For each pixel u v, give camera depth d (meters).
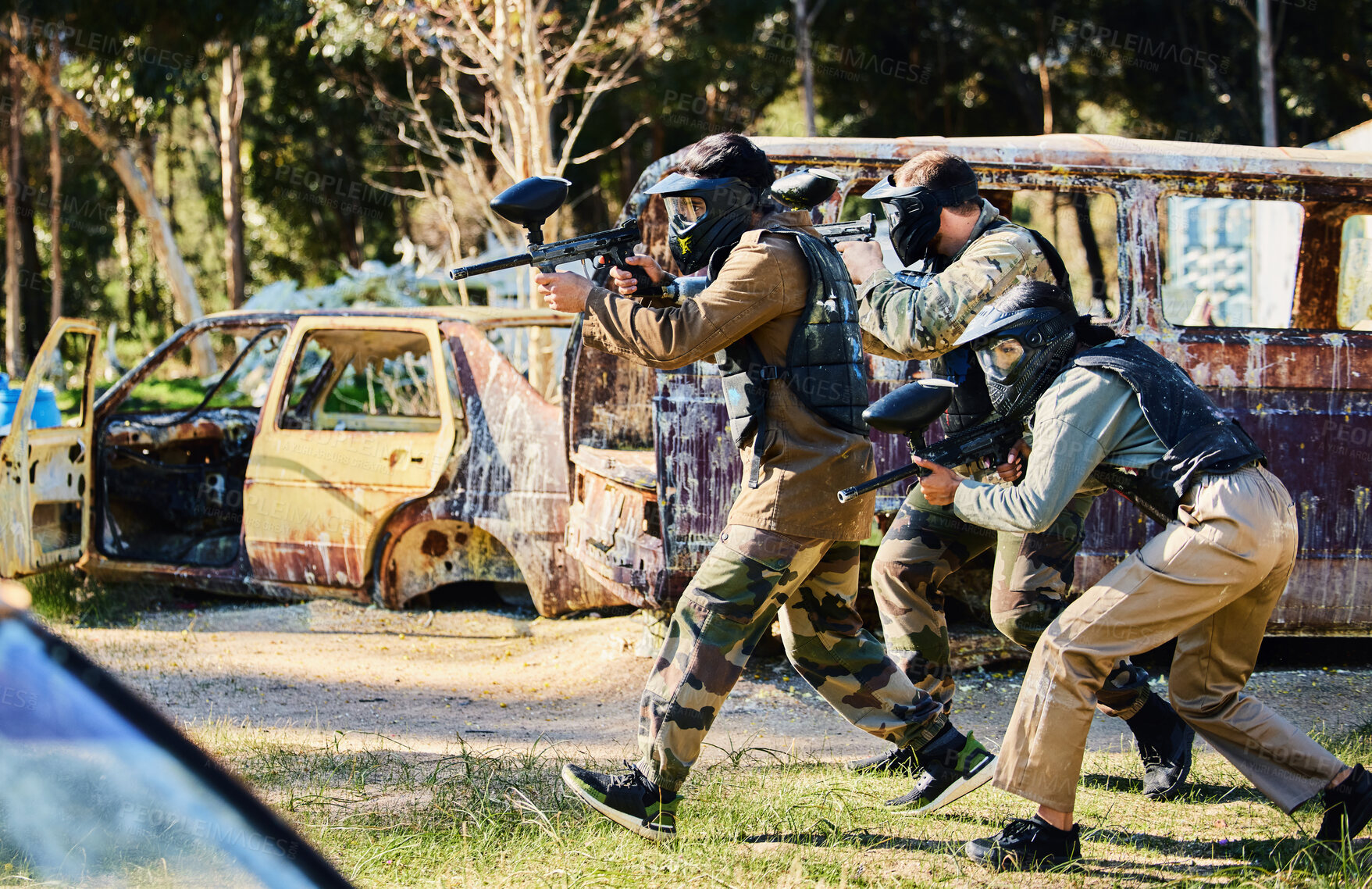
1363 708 9.84
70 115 37.53
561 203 6.35
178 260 42.06
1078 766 5.96
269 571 13.06
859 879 5.86
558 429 12.37
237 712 9.37
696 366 10.08
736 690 10.42
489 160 43.41
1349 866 5.74
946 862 6.15
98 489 13.66
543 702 10.12
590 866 5.98
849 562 6.54
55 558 12.89
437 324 12.79
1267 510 5.78
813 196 6.41
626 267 6.80
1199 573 5.74
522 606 13.45
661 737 6.12
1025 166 10.26
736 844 6.37
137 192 41.03
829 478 6.12
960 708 9.93
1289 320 12.84
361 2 28.08
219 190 67.25
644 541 10.36
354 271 34.97
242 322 13.66
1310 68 46.56
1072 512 7.54
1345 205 12.15
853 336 6.32
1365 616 10.23
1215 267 23.39
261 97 56.19
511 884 5.77
